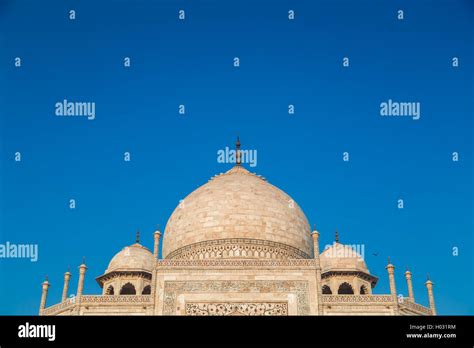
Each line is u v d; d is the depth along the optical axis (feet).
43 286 292.61
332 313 260.42
